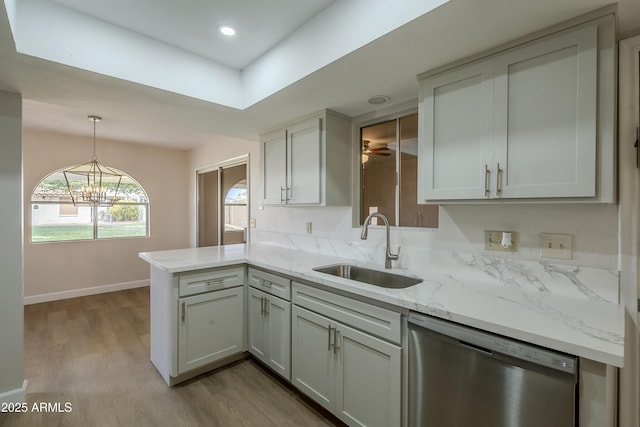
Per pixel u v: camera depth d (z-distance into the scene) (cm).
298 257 257
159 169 511
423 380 136
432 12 120
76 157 435
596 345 94
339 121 245
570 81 122
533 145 132
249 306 252
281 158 277
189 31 186
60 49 159
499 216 169
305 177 251
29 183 404
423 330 135
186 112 243
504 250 167
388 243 211
